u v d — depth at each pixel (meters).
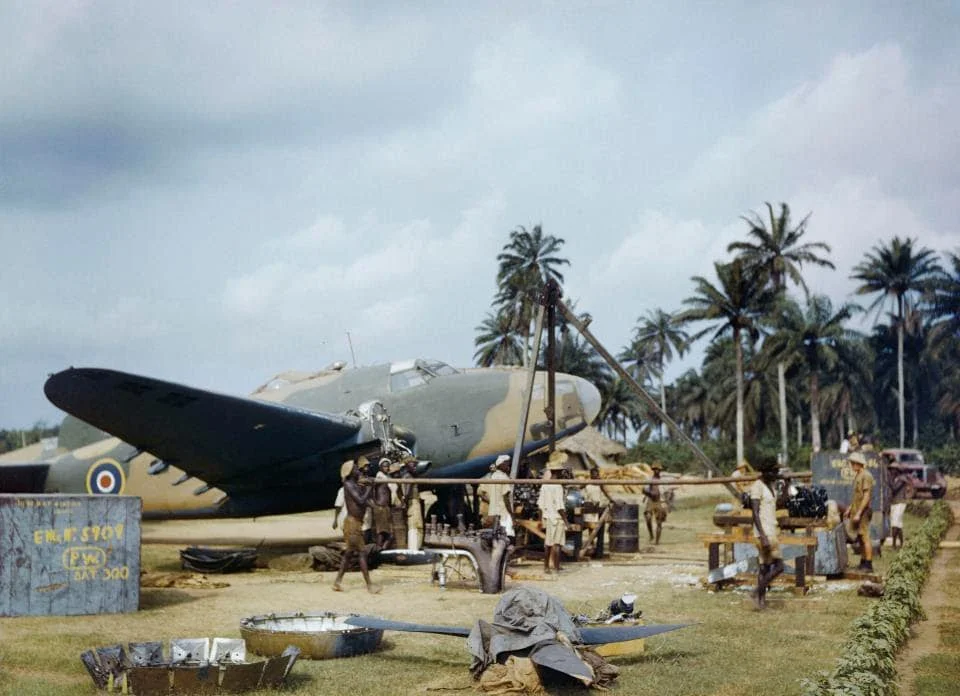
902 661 8.09
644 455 66.75
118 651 7.02
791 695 6.77
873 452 18.27
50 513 9.97
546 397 17.41
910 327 83.44
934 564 15.46
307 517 30.84
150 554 17.06
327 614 8.70
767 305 64.81
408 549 15.39
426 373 17.86
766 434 89.00
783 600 11.42
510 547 13.09
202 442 15.00
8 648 8.17
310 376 19.06
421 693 6.80
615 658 7.98
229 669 6.58
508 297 81.56
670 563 16.30
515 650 7.09
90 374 12.18
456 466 17.39
